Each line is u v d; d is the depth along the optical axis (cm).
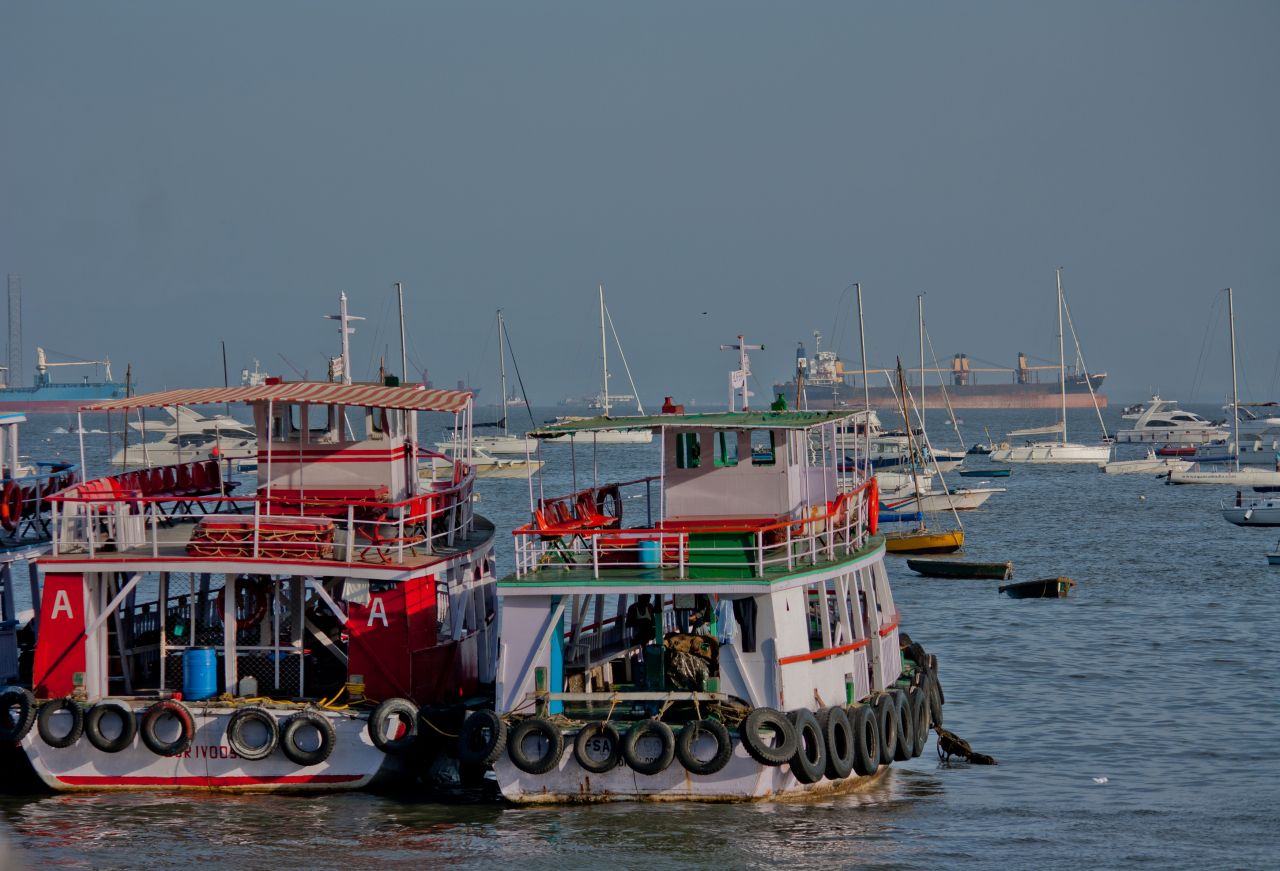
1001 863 8231
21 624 11400
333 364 10756
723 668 8488
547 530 8719
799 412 10200
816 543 9600
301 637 9238
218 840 8175
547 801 8450
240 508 10812
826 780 8744
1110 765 10819
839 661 9069
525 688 8544
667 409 10025
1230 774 10556
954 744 10894
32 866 7750
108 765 8881
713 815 8369
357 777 8825
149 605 10388
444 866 7775
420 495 9662
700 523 9231
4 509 10312
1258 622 17788
